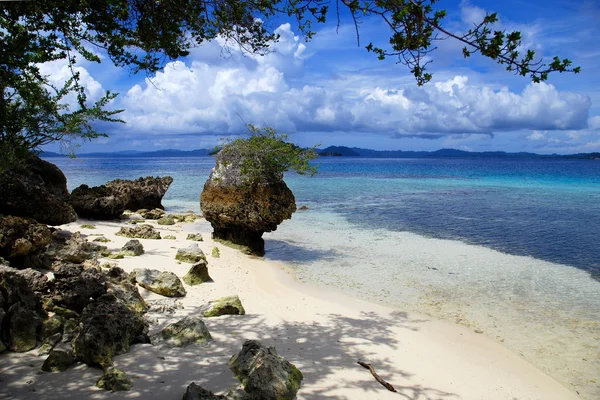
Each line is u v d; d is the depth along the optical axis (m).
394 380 7.84
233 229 18.94
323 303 12.30
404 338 9.96
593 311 12.18
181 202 35.31
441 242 20.92
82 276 9.08
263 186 17.98
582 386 8.35
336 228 24.44
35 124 8.24
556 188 49.47
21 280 8.20
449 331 10.63
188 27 7.17
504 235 22.58
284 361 7.45
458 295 13.42
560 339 10.38
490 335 10.53
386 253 18.73
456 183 56.94
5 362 7.00
